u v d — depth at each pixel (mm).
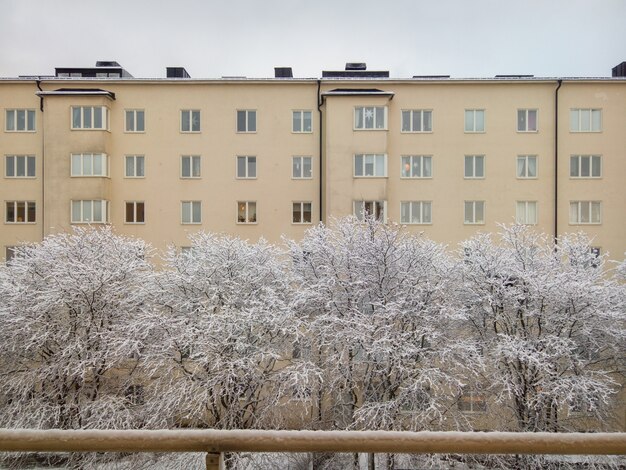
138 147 22875
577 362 13055
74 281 13508
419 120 22797
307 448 1601
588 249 15789
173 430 1627
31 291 13953
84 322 13625
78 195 22078
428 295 13539
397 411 11867
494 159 22641
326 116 22312
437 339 12977
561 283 13453
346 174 22203
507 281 14070
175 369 13273
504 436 1592
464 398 13805
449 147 22656
